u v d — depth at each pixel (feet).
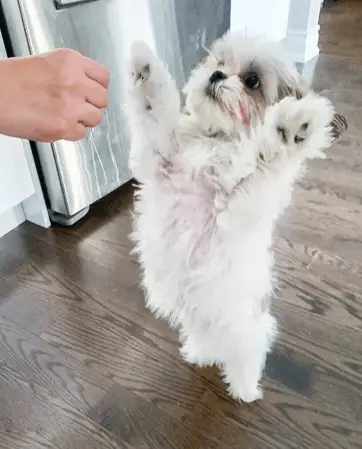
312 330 4.83
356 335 4.77
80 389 4.37
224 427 4.07
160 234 3.61
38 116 2.05
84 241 6.00
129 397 4.30
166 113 3.42
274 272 5.42
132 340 4.80
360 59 10.93
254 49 3.34
